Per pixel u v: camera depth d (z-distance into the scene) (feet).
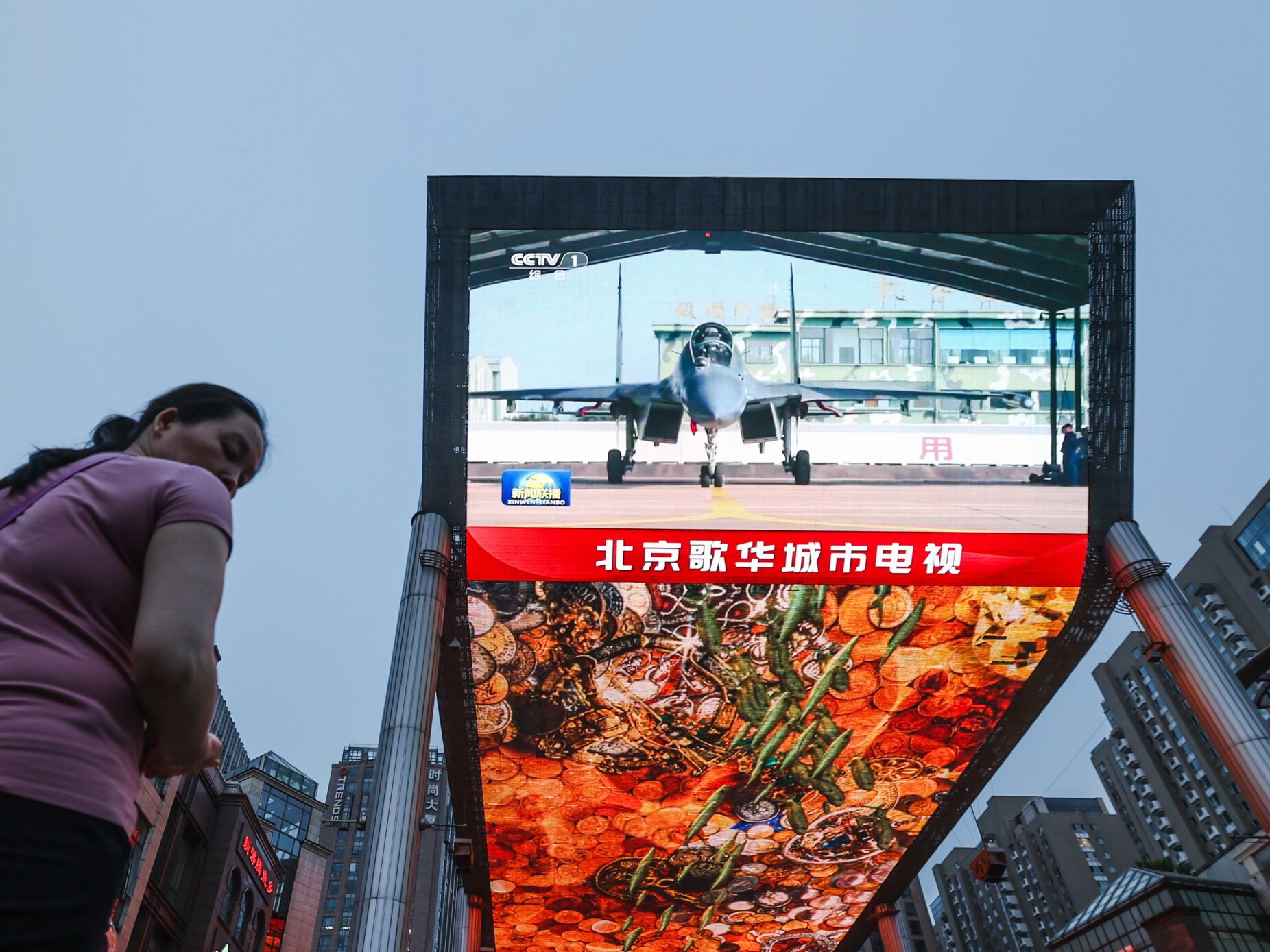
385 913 95.55
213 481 8.33
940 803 161.68
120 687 7.35
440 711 142.51
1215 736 109.19
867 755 151.64
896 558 127.44
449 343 127.44
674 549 126.72
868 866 177.58
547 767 150.92
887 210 131.03
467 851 112.88
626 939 196.65
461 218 128.77
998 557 127.24
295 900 349.82
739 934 197.67
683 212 130.62
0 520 7.89
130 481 8.02
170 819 197.06
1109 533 126.00
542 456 126.82
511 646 134.41
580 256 129.39
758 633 134.41
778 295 129.80
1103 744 493.36
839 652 137.28
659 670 138.10
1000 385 128.16
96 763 6.97
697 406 127.54
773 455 127.65
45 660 7.09
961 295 129.90
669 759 150.20
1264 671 221.46
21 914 6.43
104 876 6.97
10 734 6.71
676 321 129.18
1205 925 274.36
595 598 129.90
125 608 7.63
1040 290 129.49
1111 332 127.85
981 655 137.59
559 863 170.71
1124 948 294.25
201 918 201.67
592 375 127.95
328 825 499.51
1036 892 506.07
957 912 568.00
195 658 7.18
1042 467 127.24
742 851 170.40
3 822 6.46
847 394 128.36
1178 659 114.52
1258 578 397.60
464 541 125.39
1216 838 418.72
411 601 117.39
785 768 152.46
